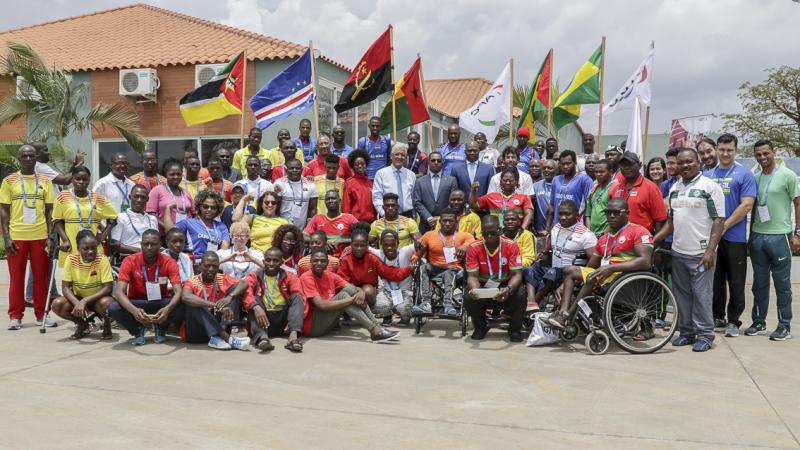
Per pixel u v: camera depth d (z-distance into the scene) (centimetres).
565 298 634
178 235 669
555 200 828
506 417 414
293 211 835
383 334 656
